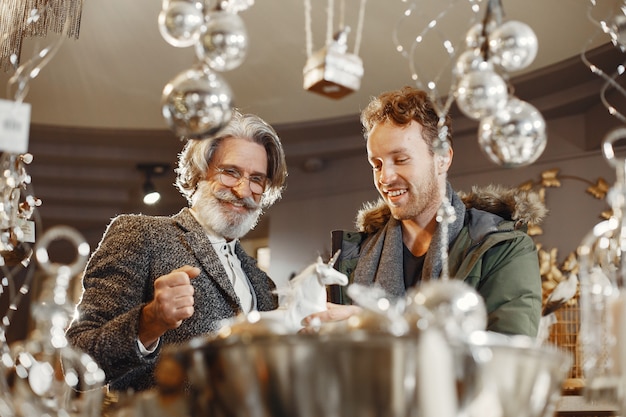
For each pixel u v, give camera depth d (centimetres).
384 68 469
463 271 188
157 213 685
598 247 129
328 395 87
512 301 183
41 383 117
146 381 188
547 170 505
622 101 458
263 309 211
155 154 615
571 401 202
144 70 499
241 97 526
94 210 685
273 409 89
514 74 465
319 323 123
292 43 459
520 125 118
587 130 492
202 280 198
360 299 106
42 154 608
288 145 593
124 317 171
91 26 455
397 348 86
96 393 119
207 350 93
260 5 424
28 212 166
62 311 122
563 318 357
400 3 399
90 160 620
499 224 198
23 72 123
